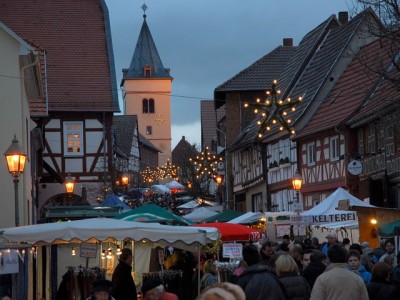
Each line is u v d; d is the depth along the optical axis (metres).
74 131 54.16
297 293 12.86
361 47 47.91
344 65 48.00
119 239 17.28
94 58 55.78
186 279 21.36
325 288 12.09
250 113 66.06
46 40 56.19
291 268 12.98
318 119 46.66
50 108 53.59
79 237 17.19
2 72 27.80
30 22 56.94
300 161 49.34
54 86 54.50
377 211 25.92
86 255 19.97
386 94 37.97
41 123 43.28
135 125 107.44
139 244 23.80
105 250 24.09
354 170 36.00
